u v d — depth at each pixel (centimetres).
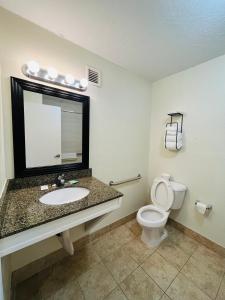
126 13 106
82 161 161
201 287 124
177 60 166
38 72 123
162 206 189
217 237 162
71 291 120
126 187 211
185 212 191
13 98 114
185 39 131
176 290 121
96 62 160
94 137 169
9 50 111
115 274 135
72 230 158
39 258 136
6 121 114
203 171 172
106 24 117
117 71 180
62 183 136
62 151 147
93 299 114
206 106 167
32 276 131
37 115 129
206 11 102
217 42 134
